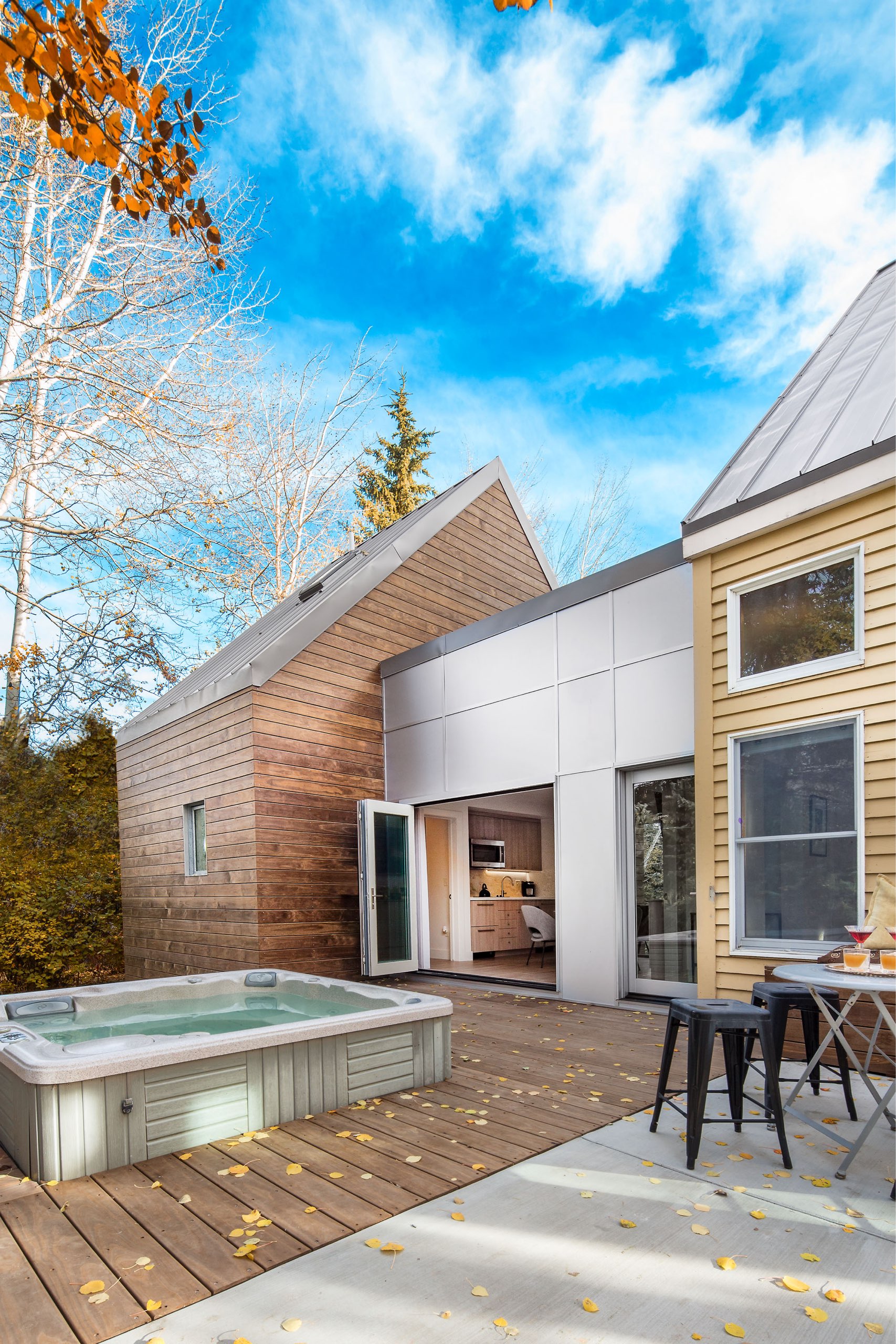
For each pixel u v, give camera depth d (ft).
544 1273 7.43
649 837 21.66
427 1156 10.41
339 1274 7.45
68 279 34.55
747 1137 11.09
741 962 16.53
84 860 39.88
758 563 17.04
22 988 37.14
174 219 8.46
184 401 33.35
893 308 21.80
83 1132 10.14
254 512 51.03
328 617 29.94
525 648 25.55
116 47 31.76
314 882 28.32
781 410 20.12
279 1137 11.38
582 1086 13.70
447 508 35.63
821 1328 6.58
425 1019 14.16
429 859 35.35
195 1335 6.56
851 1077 13.96
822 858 15.56
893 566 14.65
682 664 20.63
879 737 14.62
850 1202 8.92
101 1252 8.00
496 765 26.35
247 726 27.43
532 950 32.94
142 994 19.40
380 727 31.53
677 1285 7.23
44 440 34.42
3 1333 6.65
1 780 42.47
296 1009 19.51
